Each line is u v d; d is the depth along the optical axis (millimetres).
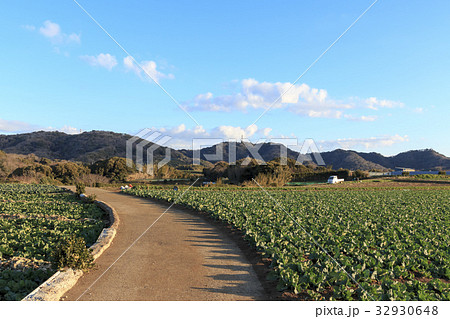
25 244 10844
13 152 104875
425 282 8297
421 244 11875
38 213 18359
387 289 7281
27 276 7840
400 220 16656
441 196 32969
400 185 50906
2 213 18297
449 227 15211
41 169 65562
